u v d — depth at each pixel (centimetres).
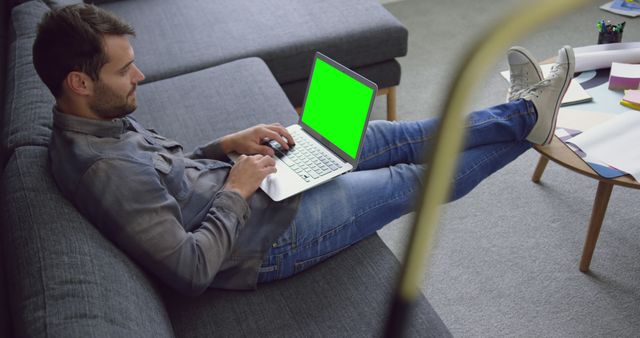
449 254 207
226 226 134
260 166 147
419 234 25
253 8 271
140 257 125
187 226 143
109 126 130
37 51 125
